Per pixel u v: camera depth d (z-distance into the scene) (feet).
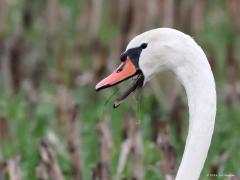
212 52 55.11
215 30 68.39
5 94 55.16
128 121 40.88
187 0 61.77
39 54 62.44
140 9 59.82
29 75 59.06
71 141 39.99
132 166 39.17
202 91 27.81
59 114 47.93
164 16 59.11
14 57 57.16
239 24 65.57
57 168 37.50
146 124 47.39
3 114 48.26
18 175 38.14
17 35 61.16
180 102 47.85
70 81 56.65
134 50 29.30
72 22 69.82
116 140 44.55
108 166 38.50
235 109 50.83
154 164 41.01
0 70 59.06
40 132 47.88
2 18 64.23
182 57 28.25
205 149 27.89
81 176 39.73
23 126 48.14
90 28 63.67
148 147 42.29
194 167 27.94
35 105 51.03
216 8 71.82
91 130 46.50
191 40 28.27
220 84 55.42
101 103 52.03
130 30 59.26
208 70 27.89
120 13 65.41
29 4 67.31
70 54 63.05
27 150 44.01
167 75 50.34
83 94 54.75
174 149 37.52
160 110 48.96
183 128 45.96
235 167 41.32
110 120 48.16
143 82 29.45
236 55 60.13
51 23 64.85
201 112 27.76
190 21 62.13
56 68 58.54
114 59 56.59
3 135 45.68
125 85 51.26
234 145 45.09
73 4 72.69
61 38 65.46
